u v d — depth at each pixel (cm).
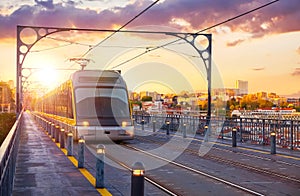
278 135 2092
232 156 1723
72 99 2295
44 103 4919
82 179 1095
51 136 2603
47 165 1353
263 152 1873
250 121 2341
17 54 3175
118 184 1086
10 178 787
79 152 1298
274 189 1017
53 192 927
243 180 1146
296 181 1129
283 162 1531
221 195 955
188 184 1091
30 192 923
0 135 3008
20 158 1534
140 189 643
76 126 2205
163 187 1048
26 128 3834
